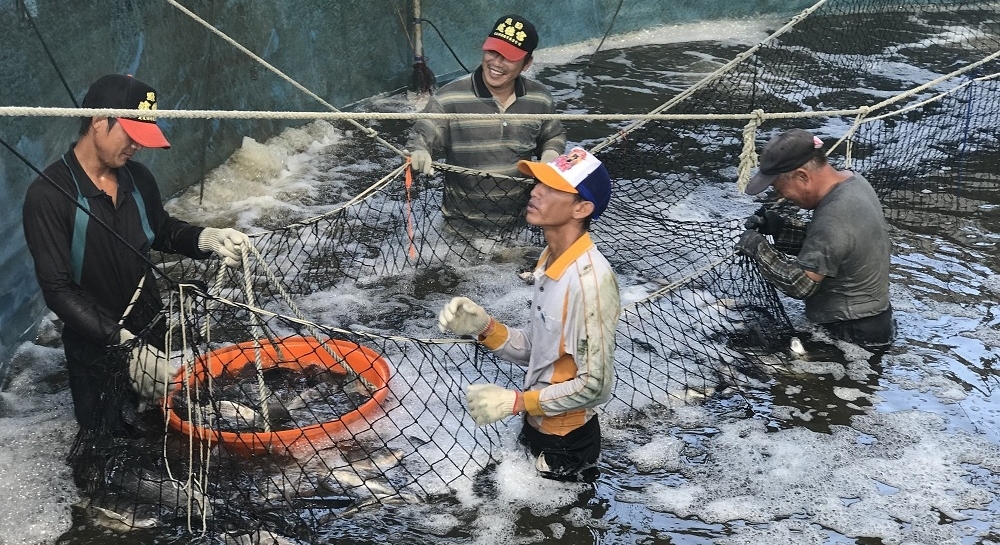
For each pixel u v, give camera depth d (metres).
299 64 8.27
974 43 11.18
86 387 4.11
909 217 6.71
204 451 4.11
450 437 4.36
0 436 4.32
